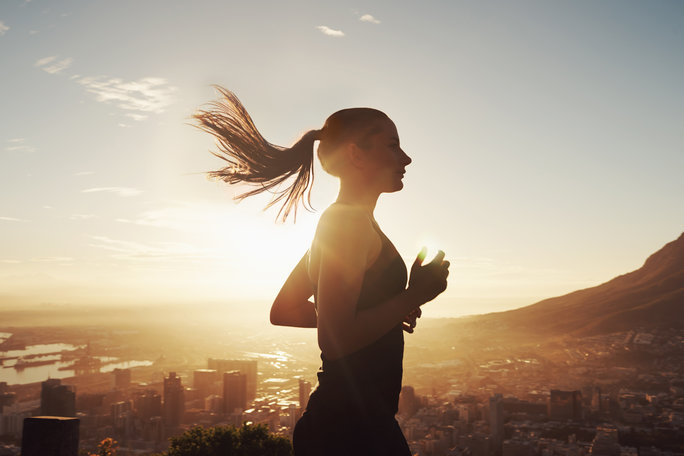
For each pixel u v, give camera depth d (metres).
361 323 1.17
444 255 1.27
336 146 1.38
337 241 1.21
